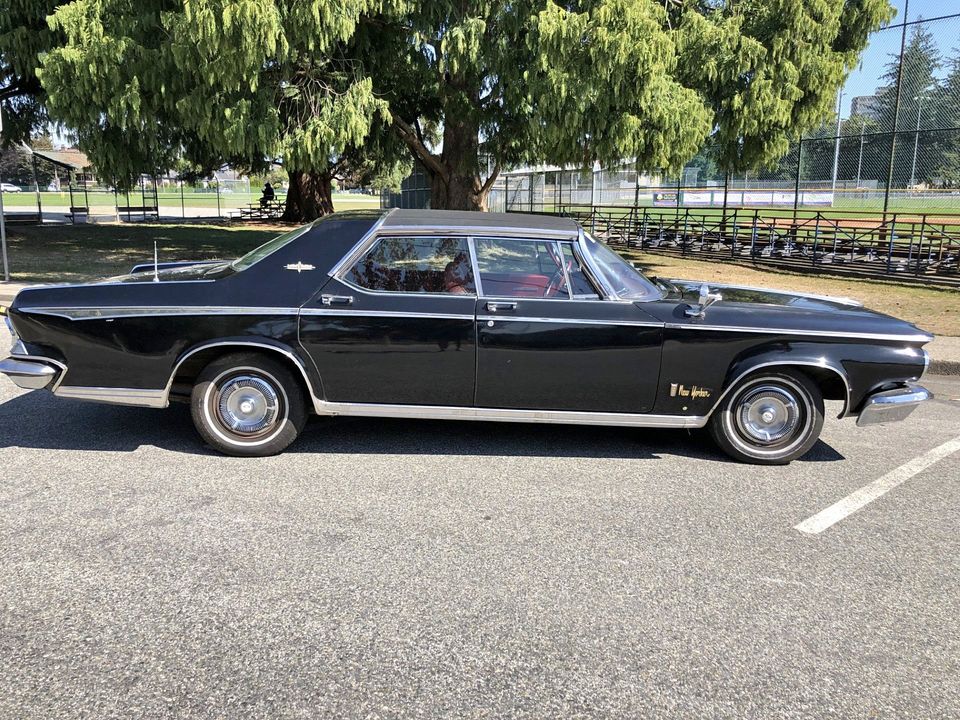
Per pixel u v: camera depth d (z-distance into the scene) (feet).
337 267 15.52
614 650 9.52
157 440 16.88
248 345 15.24
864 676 9.16
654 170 39.58
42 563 11.27
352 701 8.45
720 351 15.65
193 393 15.65
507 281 15.71
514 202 104.53
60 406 19.30
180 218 118.62
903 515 13.94
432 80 44.52
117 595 10.46
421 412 15.81
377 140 50.52
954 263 45.24
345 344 15.34
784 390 16.15
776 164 54.95
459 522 13.09
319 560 11.59
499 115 42.93
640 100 35.06
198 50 30.96
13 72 51.85
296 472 15.20
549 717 8.28
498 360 15.47
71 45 33.81
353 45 39.93
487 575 11.28
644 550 12.25
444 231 15.74
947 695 8.85
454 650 9.42
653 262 56.54
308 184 108.58
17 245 62.18
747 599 10.84
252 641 9.48
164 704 8.31
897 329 15.87
